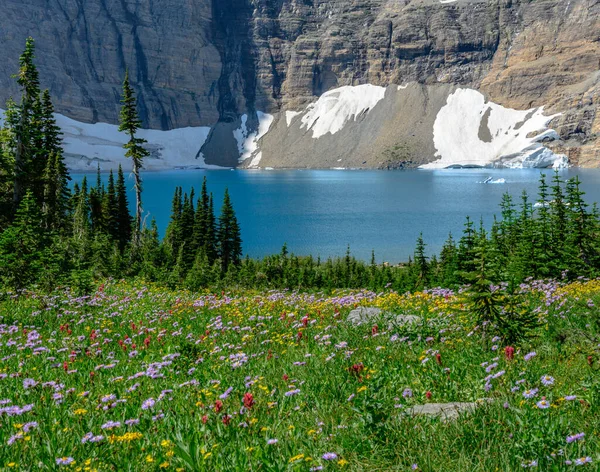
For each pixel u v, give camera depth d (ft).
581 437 18.33
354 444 20.92
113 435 21.77
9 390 29.55
